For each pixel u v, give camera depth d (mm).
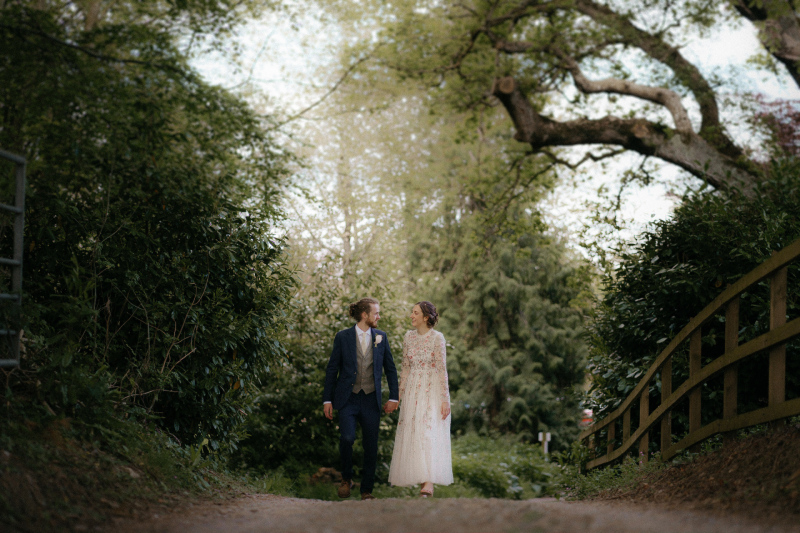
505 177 15945
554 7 13695
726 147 13289
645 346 7055
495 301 21266
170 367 5750
